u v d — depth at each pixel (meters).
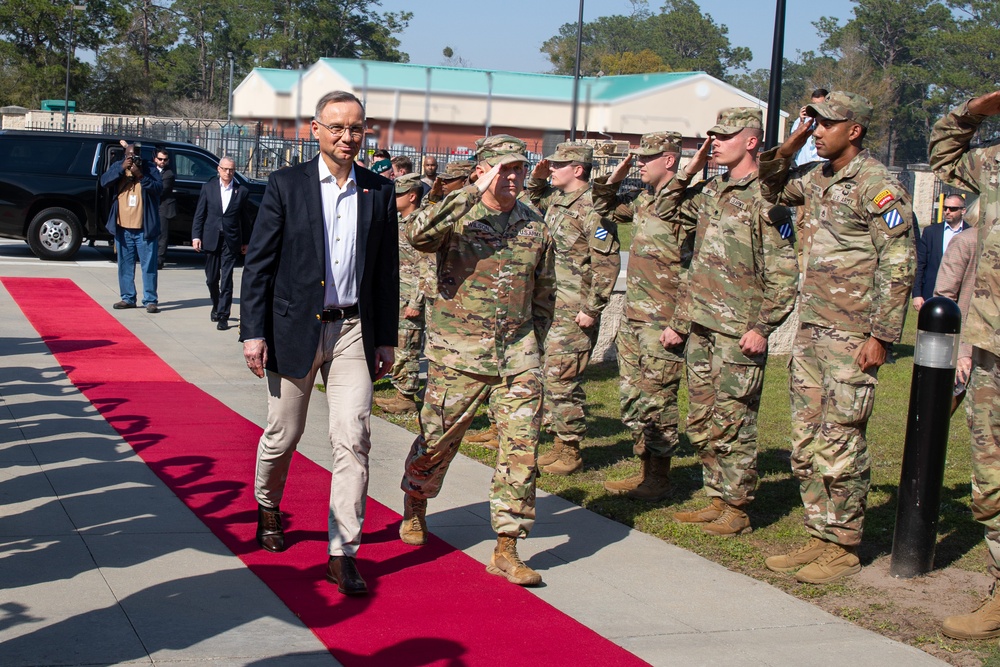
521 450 4.68
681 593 4.72
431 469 4.97
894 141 62.69
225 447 6.75
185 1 70.38
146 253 12.31
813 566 4.96
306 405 4.68
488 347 4.70
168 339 10.79
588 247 6.57
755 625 4.38
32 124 47.50
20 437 6.71
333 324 4.52
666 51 80.88
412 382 8.14
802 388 5.02
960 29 64.94
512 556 4.72
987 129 40.66
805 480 5.05
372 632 4.06
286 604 4.29
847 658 4.09
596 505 6.09
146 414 7.56
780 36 8.81
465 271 4.69
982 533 5.82
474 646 3.98
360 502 4.51
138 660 3.69
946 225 11.33
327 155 4.48
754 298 5.39
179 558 4.73
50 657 3.67
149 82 63.00
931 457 4.91
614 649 4.04
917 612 4.59
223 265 11.48
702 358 5.66
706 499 6.27
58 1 59.03
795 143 4.93
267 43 60.09
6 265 15.40
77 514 5.27
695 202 5.85
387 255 4.64
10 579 4.38
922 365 4.89
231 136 31.03
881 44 65.50
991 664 4.08
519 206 4.80
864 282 4.81
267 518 4.92
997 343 4.35
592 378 10.30
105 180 12.26
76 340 10.36
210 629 3.99
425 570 4.79
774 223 5.28
